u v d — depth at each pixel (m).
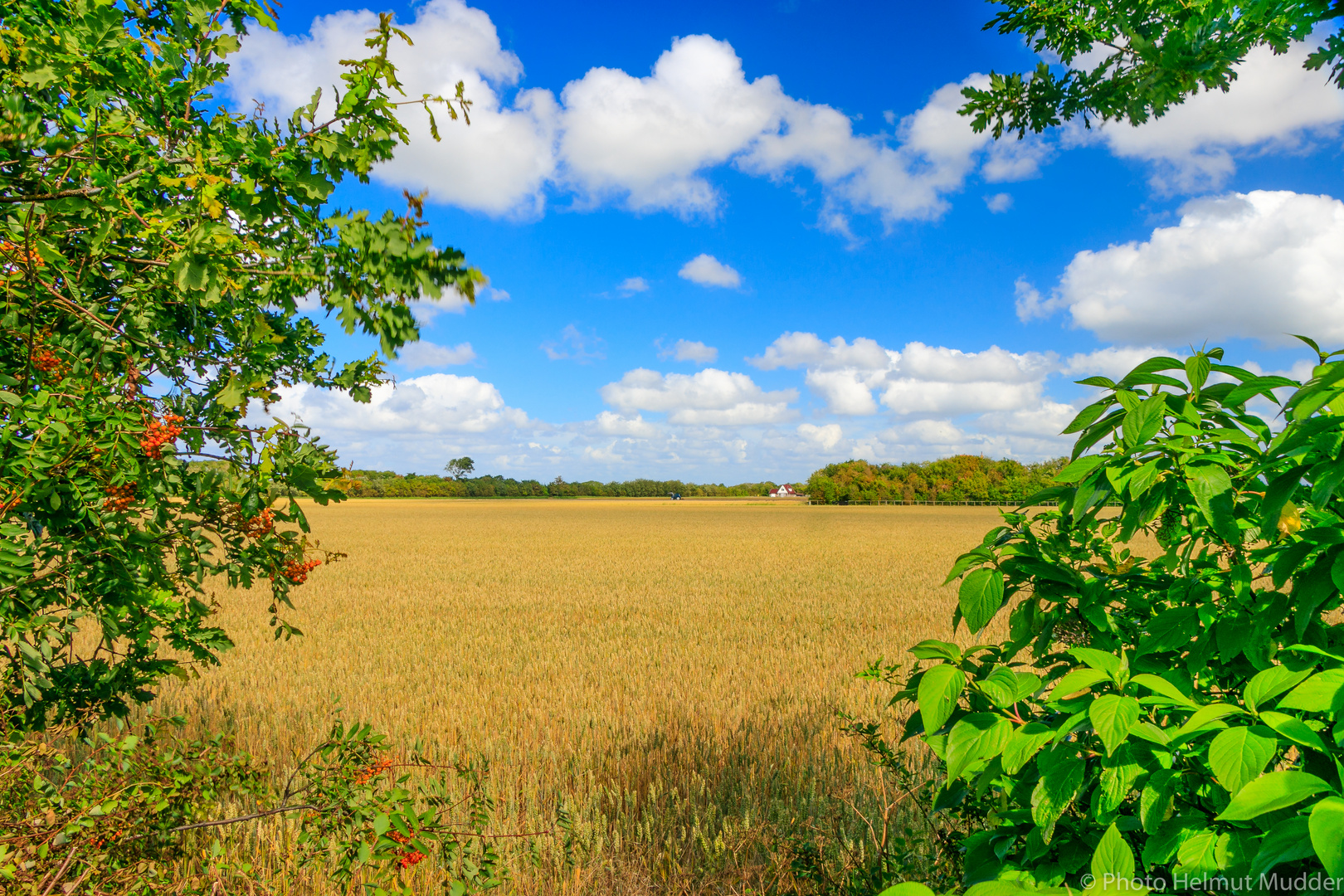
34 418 2.05
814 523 56.84
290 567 2.70
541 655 9.37
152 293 2.42
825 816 3.85
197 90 2.25
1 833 2.11
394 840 2.43
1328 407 1.26
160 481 2.34
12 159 2.07
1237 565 1.44
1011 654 1.62
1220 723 1.07
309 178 2.08
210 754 2.85
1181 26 2.17
